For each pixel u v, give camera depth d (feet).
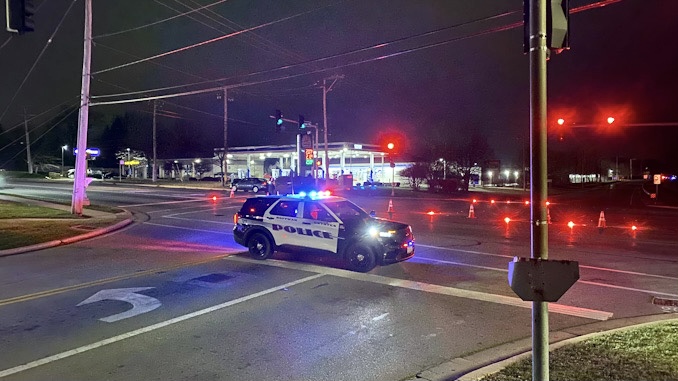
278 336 21.57
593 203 134.00
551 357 17.43
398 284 31.35
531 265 12.04
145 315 24.86
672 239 52.80
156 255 43.09
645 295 28.78
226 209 90.38
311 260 39.45
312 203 38.22
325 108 148.25
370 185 197.88
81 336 21.65
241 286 30.99
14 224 63.16
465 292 29.27
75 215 76.18
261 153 236.02
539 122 12.19
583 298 28.09
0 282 32.76
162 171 295.48
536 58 12.26
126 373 17.58
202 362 18.61
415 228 61.87
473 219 73.36
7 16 36.47
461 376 16.38
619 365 16.55
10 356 19.25
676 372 15.87
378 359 18.88
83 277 34.19
